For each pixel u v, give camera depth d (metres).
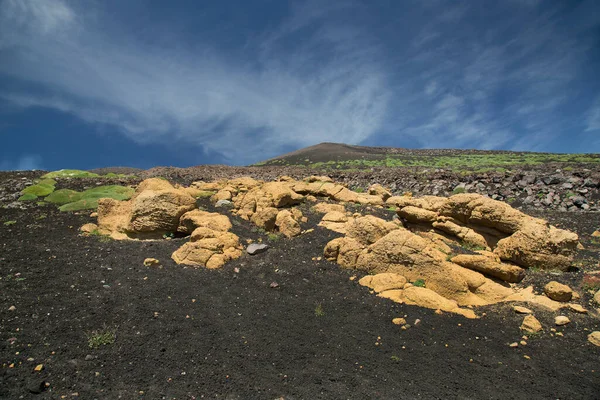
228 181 17.38
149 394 5.19
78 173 22.20
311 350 6.57
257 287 8.92
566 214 15.23
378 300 8.28
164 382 5.46
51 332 6.18
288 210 13.25
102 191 16.16
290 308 8.02
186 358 6.05
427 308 7.97
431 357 6.47
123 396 5.10
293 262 10.19
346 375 5.94
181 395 5.25
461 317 7.72
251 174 32.06
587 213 15.05
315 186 16.92
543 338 7.03
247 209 13.20
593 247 11.46
